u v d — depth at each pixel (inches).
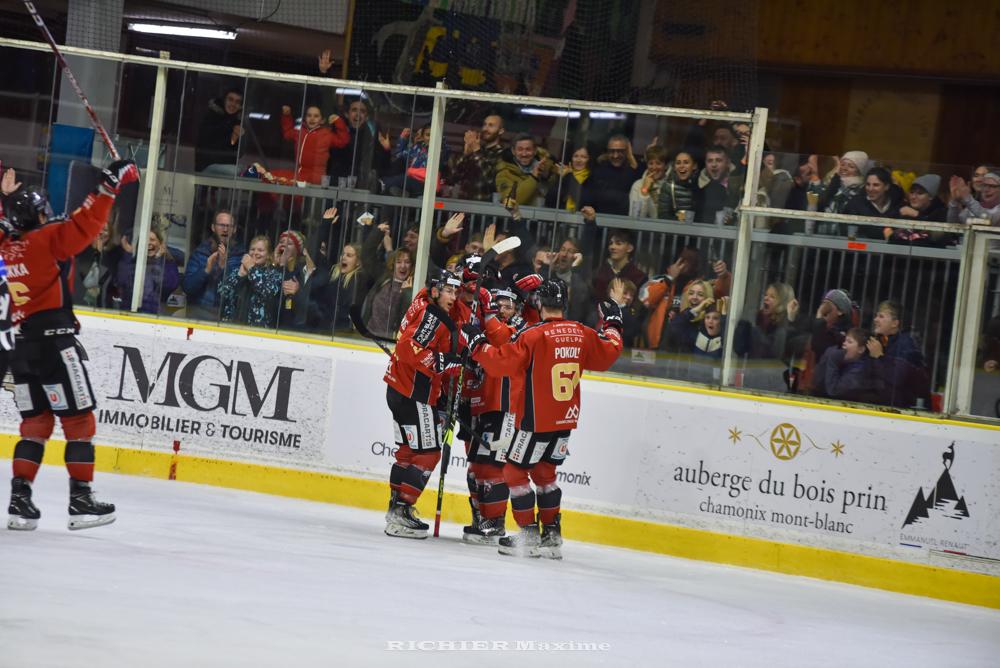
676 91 1354.6
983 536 802.2
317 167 990.4
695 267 912.9
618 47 1362.0
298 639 396.5
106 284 1014.4
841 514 835.4
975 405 838.5
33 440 621.9
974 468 805.9
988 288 836.0
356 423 947.3
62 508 720.3
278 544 660.1
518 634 462.3
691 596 663.8
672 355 915.4
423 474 789.2
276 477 960.3
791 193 979.3
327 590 510.0
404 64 1390.3
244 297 999.6
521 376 748.6
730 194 905.5
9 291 610.5
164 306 1009.5
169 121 1008.2
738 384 895.7
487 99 960.9
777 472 851.4
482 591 566.3
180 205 1008.9
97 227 618.8
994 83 1433.3
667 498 874.8
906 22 1466.5
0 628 358.6
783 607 676.7
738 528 858.1
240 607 442.0
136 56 1005.8
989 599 795.4
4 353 653.3
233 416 970.7
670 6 1350.9
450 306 804.0
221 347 973.8
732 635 539.5
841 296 873.5
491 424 806.5
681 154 918.4
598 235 940.0
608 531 885.2
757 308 894.4
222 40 1366.9
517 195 959.0
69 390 621.9
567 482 898.1
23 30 1304.1
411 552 695.7
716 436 864.9
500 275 959.0
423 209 975.0
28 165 1013.8
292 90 992.9
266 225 998.4
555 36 1368.1
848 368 869.8
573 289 946.7
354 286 983.0
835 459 837.8
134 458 979.9
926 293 852.6
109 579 468.4
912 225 855.7
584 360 767.7
